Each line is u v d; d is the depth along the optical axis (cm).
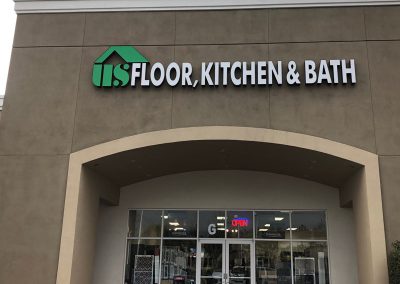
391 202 1181
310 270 1495
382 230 1159
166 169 1527
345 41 1309
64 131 1305
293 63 1295
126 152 1293
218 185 1587
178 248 1553
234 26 1351
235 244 1541
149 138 1278
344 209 1527
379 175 1202
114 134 1294
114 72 1339
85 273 1298
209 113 1283
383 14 1326
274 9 1355
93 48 1370
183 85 1302
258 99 1282
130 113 1305
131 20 1385
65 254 1207
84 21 1398
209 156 1408
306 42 1317
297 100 1273
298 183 1566
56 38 1388
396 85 1266
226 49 1332
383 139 1229
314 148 1234
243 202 1564
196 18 1369
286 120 1261
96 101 1323
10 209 1252
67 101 1330
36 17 1415
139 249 1563
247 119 1269
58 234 1225
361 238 1242
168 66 1326
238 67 1306
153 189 1603
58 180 1267
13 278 1198
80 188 1268
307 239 1523
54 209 1245
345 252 1489
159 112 1298
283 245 1527
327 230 1518
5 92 1348
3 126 1321
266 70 1298
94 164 1320
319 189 1554
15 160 1291
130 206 1593
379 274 1130
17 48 1390
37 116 1323
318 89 1277
